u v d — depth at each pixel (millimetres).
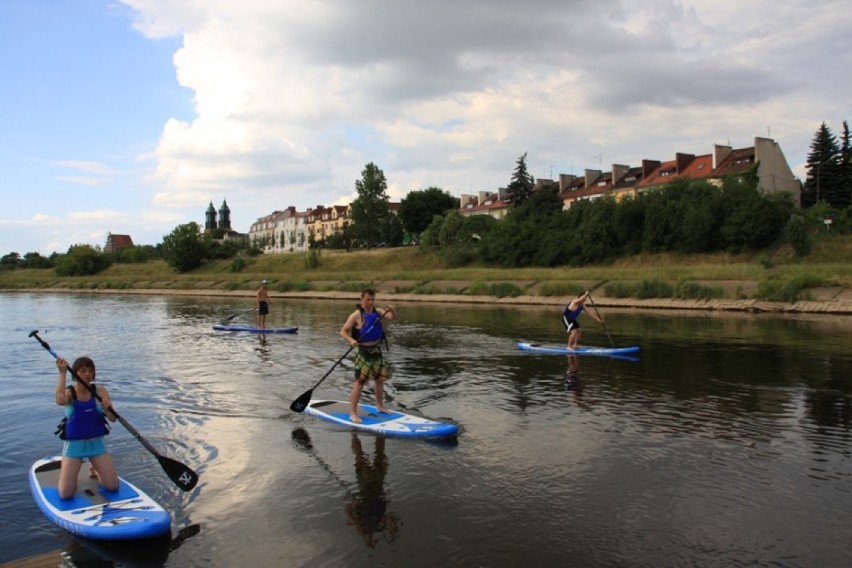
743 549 5469
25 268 93125
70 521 5805
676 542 5598
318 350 17516
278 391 11906
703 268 38531
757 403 10625
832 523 5973
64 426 6305
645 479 7098
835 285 30078
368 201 88875
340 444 8461
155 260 89625
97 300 48469
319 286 51594
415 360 15594
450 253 61469
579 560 5277
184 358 16156
